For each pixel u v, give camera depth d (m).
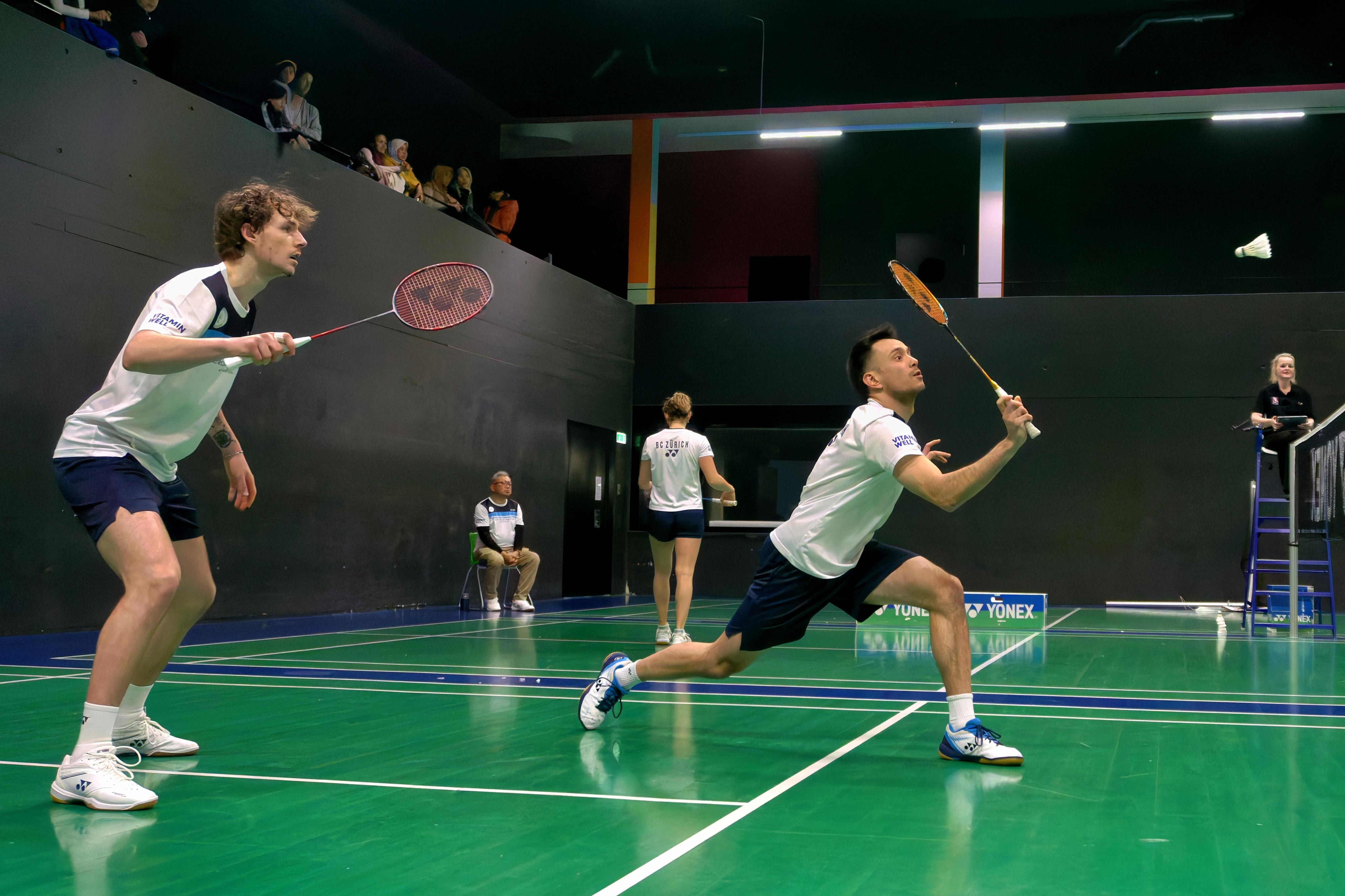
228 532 7.98
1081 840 2.05
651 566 13.73
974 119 14.34
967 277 15.52
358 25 12.50
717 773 2.68
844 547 2.98
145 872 1.81
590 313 12.98
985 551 12.75
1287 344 12.30
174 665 5.07
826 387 13.34
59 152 6.72
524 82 14.62
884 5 13.33
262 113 9.02
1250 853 1.97
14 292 6.45
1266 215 14.89
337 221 9.02
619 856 1.92
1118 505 12.53
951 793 2.47
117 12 8.84
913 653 6.20
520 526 10.27
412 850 1.96
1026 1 13.17
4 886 1.73
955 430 12.90
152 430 2.56
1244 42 13.24
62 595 6.77
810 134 13.77
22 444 6.51
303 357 8.66
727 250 16.27
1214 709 3.88
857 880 1.78
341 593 9.15
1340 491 7.90
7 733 3.18
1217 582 12.27
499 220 12.96
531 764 2.79
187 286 2.52
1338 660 5.86
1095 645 6.80
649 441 6.30
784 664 5.54
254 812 2.25
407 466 9.94
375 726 3.37
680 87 14.64
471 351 10.83
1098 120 14.32
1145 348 12.60
